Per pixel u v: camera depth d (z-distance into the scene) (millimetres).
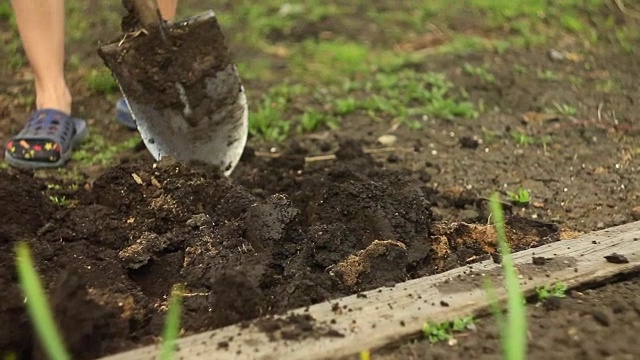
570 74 4023
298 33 4879
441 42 4625
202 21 2637
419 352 1810
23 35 3254
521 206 2785
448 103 3648
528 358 1768
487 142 3320
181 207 2426
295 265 2166
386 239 2279
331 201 2469
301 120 3572
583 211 2742
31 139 3098
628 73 4016
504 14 4980
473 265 2131
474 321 1899
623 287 2062
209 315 1977
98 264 2174
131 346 1870
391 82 3957
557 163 3113
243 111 2771
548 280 2031
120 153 3316
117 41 2600
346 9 5305
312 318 1886
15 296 1966
